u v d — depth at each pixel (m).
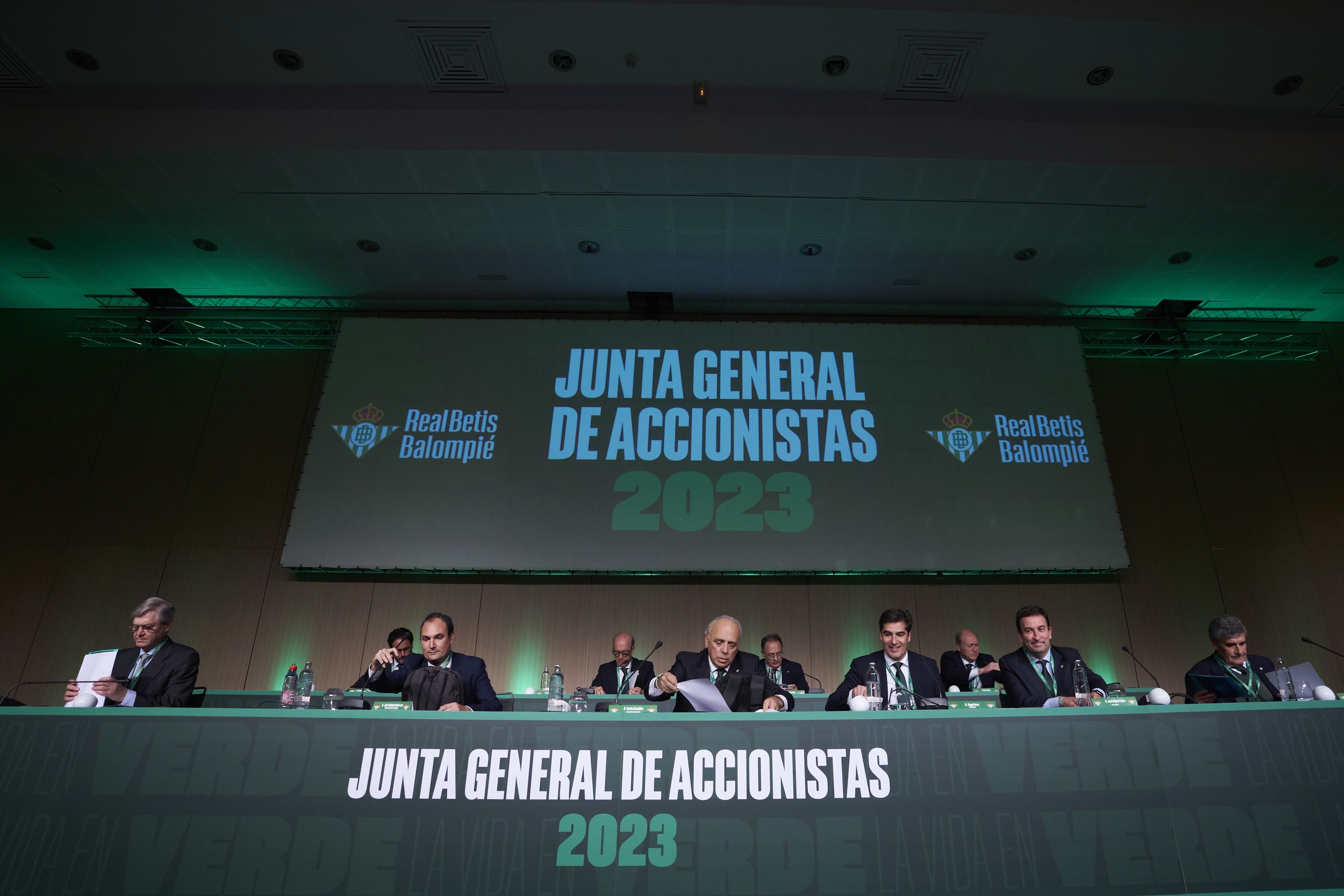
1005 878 1.92
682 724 2.04
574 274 7.33
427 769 1.98
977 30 5.09
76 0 4.91
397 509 6.77
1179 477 7.32
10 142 5.69
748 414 7.08
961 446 7.01
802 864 1.91
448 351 7.30
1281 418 7.54
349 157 5.80
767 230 6.64
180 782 1.96
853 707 2.71
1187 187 6.01
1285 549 7.09
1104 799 2.00
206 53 5.34
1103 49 5.20
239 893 1.87
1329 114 5.75
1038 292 7.48
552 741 2.01
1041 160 5.76
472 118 5.79
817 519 6.76
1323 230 6.53
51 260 7.15
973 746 2.04
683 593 6.84
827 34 5.15
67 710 2.03
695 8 4.95
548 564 6.62
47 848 1.90
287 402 7.55
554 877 1.89
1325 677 6.72
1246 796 2.04
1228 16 4.97
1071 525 6.79
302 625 6.77
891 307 7.76
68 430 7.45
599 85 5.61
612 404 7.11
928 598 6.84
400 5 4.95
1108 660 6.70
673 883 1.89
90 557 7.04
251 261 7.18
